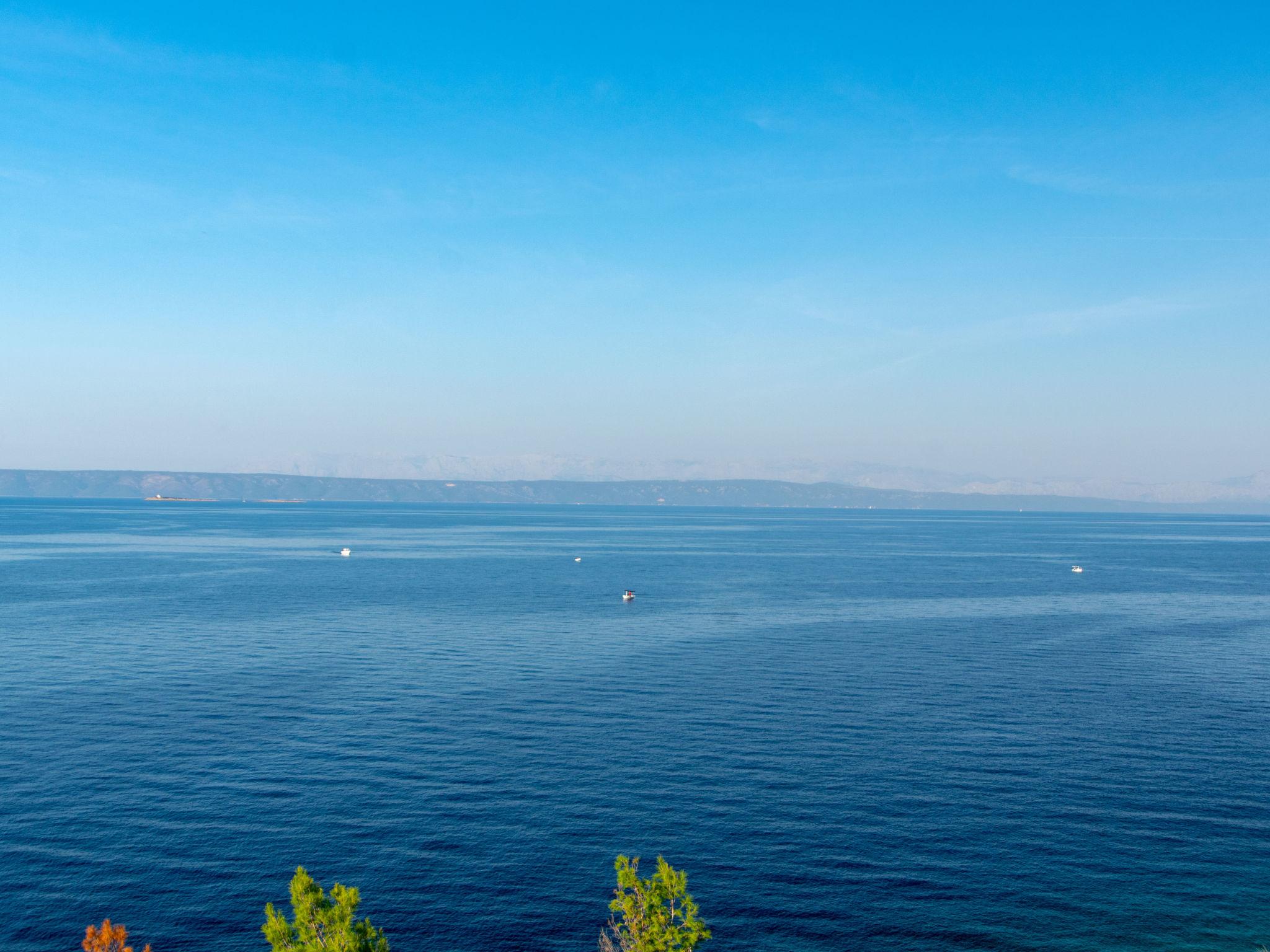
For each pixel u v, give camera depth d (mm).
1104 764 53562
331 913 22609
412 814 45250
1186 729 60875
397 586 147500
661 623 107500
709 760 53781
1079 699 69250
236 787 48438
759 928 35375
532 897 37406
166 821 43938
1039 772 52062
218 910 36031
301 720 61219
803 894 37906
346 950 21859
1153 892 38281
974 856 41312
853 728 60844
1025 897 37812
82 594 130250
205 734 57812
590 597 133250
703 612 117250
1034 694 71000
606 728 60312
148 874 38781
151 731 58188
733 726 60875
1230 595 143375
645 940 25188
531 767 52188
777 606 124188
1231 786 50062
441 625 103812
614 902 26562
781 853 41438
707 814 45594
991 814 45969
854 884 38750
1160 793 48906
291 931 22859
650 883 25938
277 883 38250
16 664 79312
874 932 35250
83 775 49906
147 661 81125
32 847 41000
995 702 68000
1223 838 43344
